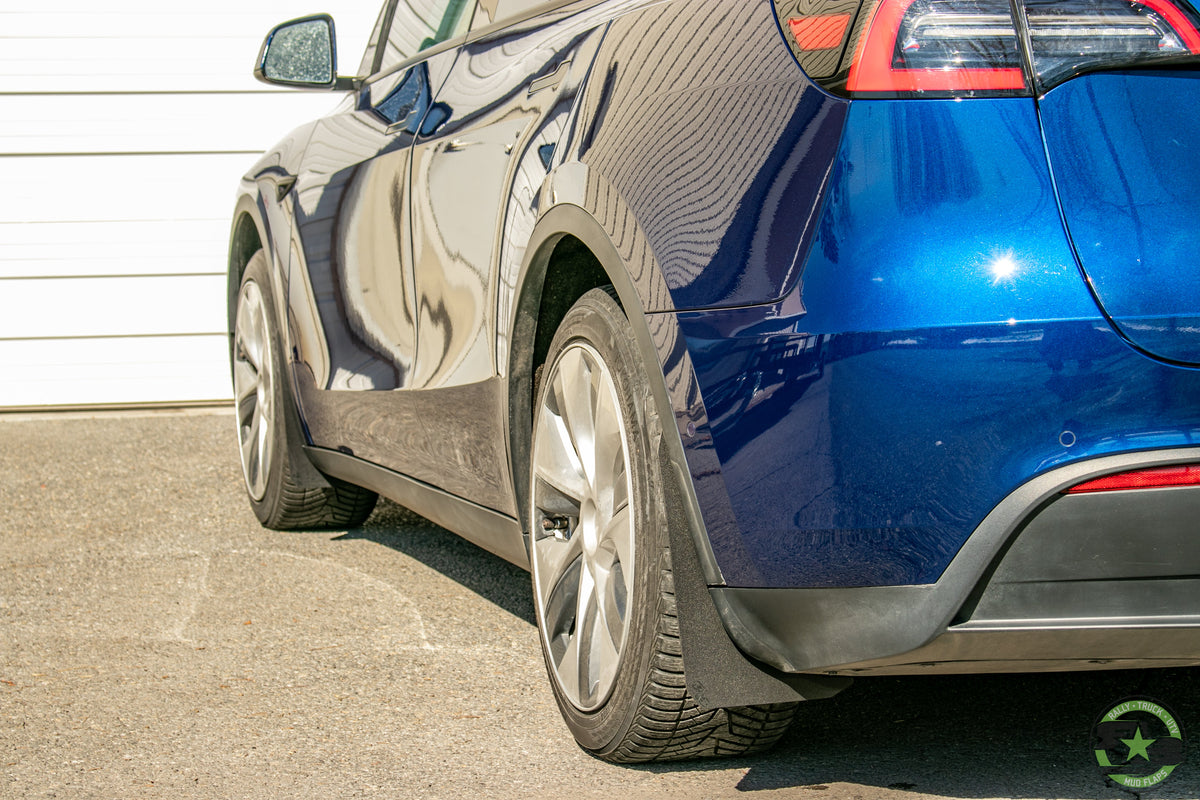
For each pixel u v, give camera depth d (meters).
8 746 2.42
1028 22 1.72
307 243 3.78
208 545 4.09
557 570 2.39
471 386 2.70
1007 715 2.44
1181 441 1.66
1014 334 1.67
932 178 1.71
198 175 6.95
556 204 2.27
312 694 2.68
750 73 1.92
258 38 6.93
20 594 3.54
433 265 2.89
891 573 1.75
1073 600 1.71
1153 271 1.67
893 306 1.70
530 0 2.86
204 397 7.09
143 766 2.31
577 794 2.12
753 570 1.86
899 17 1.75
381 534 4.23
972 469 1.69
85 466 5.44
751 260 1.83
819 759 2.24
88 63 6.81
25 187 6.82
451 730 2.45
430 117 3.06
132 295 6.96
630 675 2.10
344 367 3.52
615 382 2.14
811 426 1.75
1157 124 1.71
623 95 2.19
